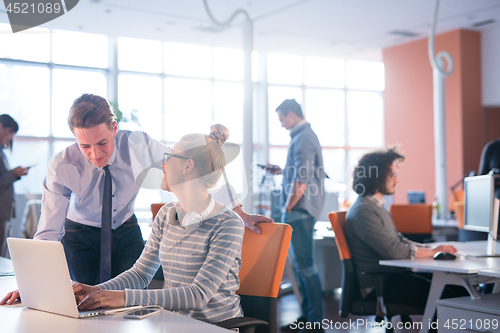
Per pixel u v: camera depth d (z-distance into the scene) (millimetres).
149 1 5457
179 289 1258
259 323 1308
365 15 6176
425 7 5938
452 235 4801
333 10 5949
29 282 1181
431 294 2246
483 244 3006
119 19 6078
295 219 3020
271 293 1460
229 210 1419
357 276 2568
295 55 7602
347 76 7430
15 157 6574
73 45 6996
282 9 5840
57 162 1801
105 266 1960
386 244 2473
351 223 2586
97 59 7156
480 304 1887
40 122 6816
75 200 1921
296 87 6973
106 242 1948
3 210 3570
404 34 7082
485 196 2592
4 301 1271
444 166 6180
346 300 2561
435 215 5668
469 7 5996
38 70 6828
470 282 2068
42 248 1116
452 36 7086
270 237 1502
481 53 7219
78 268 1997
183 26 6375
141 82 7320
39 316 1115
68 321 1065
